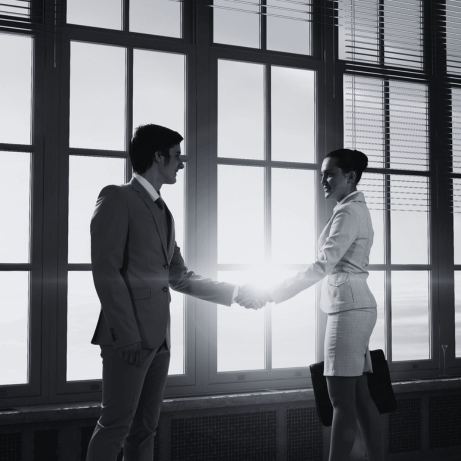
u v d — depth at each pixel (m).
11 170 2.84
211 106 3.19
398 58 3.50
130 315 2.27
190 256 3.12
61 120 2.90
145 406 2.49
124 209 2.35
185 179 3.14
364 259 2.77
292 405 3.19
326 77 3.42
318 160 3.40
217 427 3.04
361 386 2.76
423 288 3.64
